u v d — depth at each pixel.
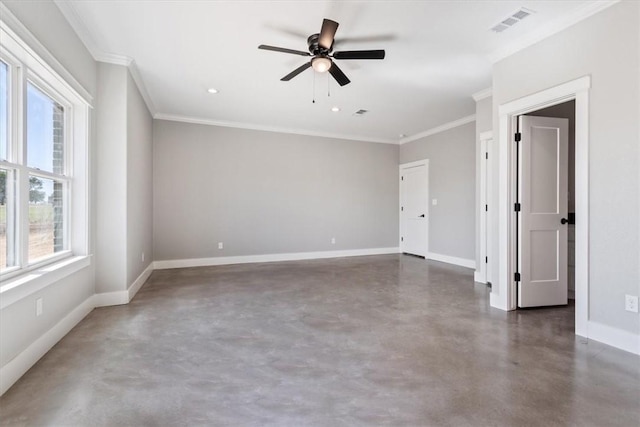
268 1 2.52
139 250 4.20
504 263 3.29
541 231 3.33
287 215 6.43
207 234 5.82
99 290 3.37
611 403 1.71
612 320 2.43
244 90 4.38
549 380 1.94
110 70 3.39
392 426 1.53
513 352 2.33
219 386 1.87
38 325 2.19
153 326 2.82
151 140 5.24
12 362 1.89
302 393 1.80
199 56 3.43
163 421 1.56
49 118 2.67
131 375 1.99
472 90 4.38
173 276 4.87
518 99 3.11
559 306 3.39
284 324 2.89
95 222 3.32
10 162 2.06
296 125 6.16
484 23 2.80
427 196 6.63
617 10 2.37
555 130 3.34
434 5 2.56
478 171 4.55
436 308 3.36
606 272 2.45
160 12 2.66
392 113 5.41
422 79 4.01
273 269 5.45
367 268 5.57
